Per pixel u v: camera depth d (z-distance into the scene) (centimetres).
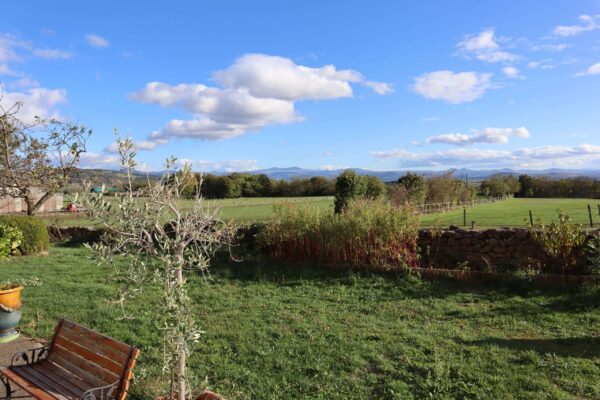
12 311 591
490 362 507
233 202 2094
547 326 625
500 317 669
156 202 340
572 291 755
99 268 1129
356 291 855
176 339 341
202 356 544
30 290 888
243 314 722
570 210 3347
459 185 4022
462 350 546
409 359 523
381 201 1164
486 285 834
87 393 321
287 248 1117
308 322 675
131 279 348
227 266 1084
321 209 1161
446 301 766
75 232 1694
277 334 621
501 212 3288
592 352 530
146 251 359
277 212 1166
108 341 372
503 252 952
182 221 363
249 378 483
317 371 500
